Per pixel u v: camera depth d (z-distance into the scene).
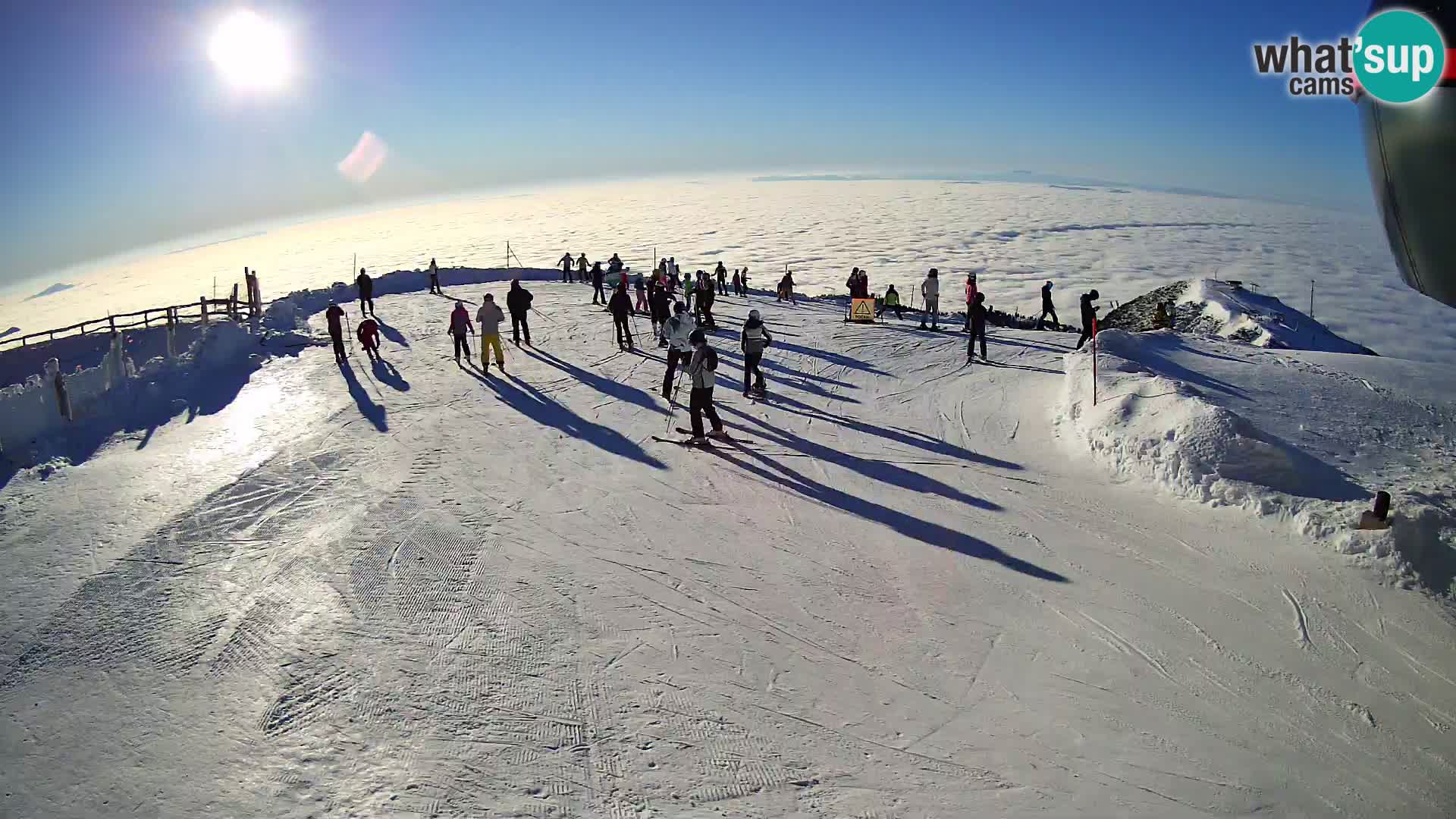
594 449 11.43
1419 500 8.71
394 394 14.33
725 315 23.64
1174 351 15.16
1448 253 6.54
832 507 9.44
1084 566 7.98
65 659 6.29
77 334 23.56
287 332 19.33
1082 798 4.97
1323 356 15.90
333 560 7.91
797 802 4.88
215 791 4.88
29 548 8.20
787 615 7.05
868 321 21.80
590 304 25.33
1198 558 8.11
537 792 4.89
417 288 29.84
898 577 7.76
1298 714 5.82
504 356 17.62
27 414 11.74
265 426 12.46
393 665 6.16
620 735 5.45
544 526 8.80
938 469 10.67
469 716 5.59
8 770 5.07
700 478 10.36
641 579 7.63
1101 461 10.74
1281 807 4.95
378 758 5.16
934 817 4.78
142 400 13.89
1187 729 5.65
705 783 5.02
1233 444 9.51
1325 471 9.55
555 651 6.40
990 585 7.61
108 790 4.91
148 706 5.70
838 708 5.80
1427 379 14.19
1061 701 5.93
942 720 5.70
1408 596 7.28
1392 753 5.44
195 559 7.96
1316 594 7.38
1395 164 6.61
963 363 16.64
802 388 14.80
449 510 9.18
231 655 6.31
